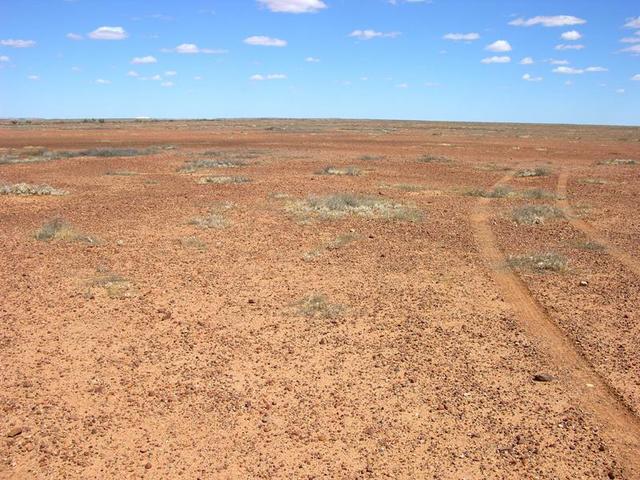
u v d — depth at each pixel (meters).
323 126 127.81
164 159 40.94
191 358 8.46
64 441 6.38
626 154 50.16
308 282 12.15
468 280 12.38
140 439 6.43
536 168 35.19
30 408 7.06
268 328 9.61
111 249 14.81
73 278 12.26
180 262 13.63
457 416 6.95
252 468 5.93
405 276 12.64
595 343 9.09
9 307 10.48
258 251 14.77
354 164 38.59
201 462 6.03
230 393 7.45
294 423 6.78
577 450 6.28
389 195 24.73
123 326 9.66
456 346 8.97
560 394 7.49
